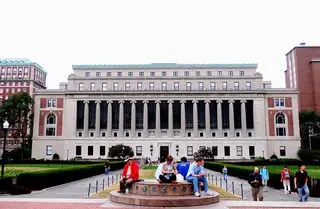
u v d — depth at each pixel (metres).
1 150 138.75
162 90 106.56
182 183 20.75
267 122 105.94
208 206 19.17
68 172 43.00
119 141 105.62
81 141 106.31
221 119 106.19
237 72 113.12
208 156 93.50
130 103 110.12
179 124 109.81
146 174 54.78
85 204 19.88
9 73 161.38
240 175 50.19
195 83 110.25
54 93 109.56
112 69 114.19
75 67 114.50
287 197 30.00
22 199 21.78
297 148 104.06
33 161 88.25
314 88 127.75
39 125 108.38
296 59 131.88
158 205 18.86
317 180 30.28
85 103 108.12
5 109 112.50
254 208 18.89
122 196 20.11
